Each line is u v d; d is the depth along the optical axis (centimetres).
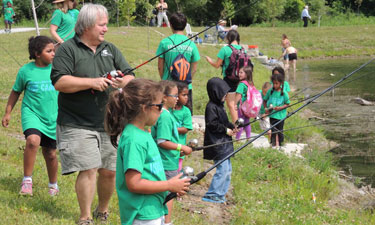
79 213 484
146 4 3284
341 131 1166
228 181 640
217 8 4381
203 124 990
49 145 523
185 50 687
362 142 1076
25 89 522
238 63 849
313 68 2486
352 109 1402
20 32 2106
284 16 4666
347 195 801
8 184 532
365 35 3406
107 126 337
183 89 566
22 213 443
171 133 502
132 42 2083
